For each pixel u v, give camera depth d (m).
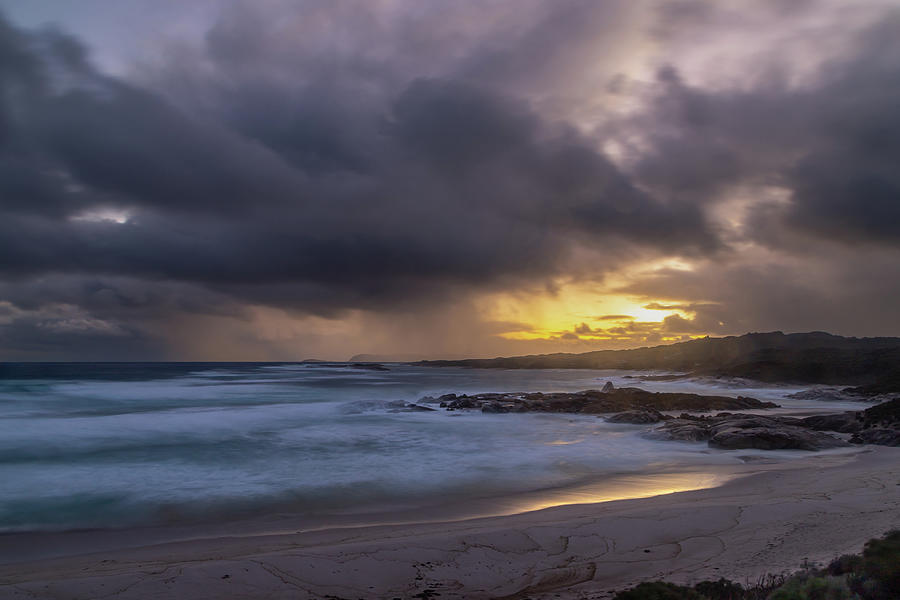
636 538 11.08
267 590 8.70
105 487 17.08
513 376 124.94
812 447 24.48
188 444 24.98
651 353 180.12
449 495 16.52
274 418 35.22
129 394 51.06
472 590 8.73
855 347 117.00
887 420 28.92
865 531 10.81
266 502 15.59
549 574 9.33
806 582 7.62
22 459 21.20
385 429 31.08
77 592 8.53
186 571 9.40
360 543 11.06
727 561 9.62
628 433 30.28
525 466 20.89
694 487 17.06
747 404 46.09
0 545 11.91
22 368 140.50
